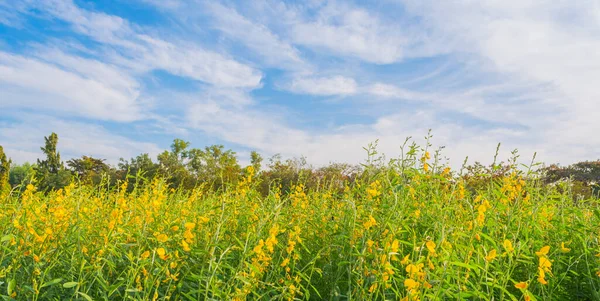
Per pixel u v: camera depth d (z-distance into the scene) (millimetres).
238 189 4789
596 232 3732
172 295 3229
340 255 3467
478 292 2693
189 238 3029
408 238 3490
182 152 19953
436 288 2619
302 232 4277
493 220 3590
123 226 3543
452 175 4527
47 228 3340
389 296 3039
